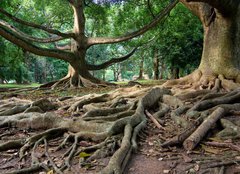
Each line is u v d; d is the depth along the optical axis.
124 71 50.53
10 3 18.44
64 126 5.45
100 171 3.65
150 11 18.23
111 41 17.05
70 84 17.28
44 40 16.45
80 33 17.28
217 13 8.95
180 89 9.12
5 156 4.65
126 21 19.77
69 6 20.58
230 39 9.37
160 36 21.80
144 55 36.25
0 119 6.33
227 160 4.01
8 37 14.53
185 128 5.34
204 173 3.71
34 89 16.27
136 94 8.68
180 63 23.89
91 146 4.62
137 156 4.38
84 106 7.71
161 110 6.55
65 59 17.03
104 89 15.42
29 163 4.34
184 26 20.28
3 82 33.84
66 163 4.12
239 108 6.25
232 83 8.74
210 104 6.52
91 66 18.58
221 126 5.33
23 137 5.48
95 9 19.20
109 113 6.51
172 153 4.41
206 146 4.59
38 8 20.61
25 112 6.81
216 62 9.58
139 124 5.41
